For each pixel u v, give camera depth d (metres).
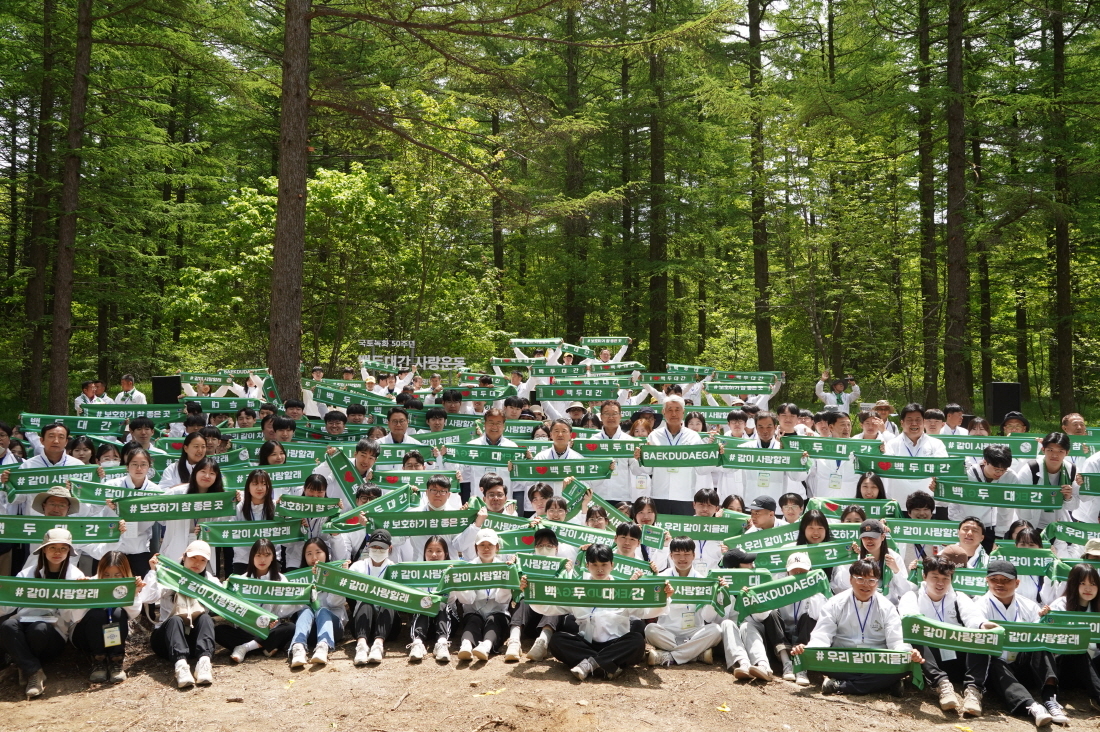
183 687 7.09
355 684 7.14
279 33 26.38
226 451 10.64
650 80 26.42
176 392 13.78
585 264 28.33
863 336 24.30
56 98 23.52
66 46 20.39
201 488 8.94
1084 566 7.35
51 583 7.21
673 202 26.94
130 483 9.23
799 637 7.77
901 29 23.55
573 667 7.41
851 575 7.38
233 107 27.73
